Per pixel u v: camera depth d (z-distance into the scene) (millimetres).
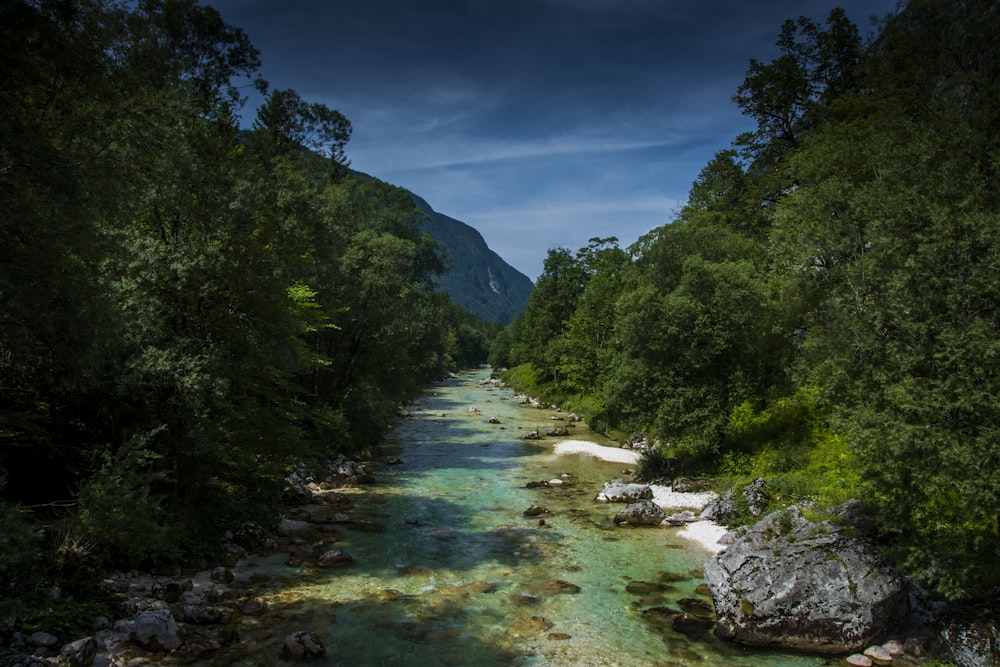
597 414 45812
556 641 12484
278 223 19703
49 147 10047
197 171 15375
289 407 24297
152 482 16078
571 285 73562
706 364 26438
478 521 21875
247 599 14094
